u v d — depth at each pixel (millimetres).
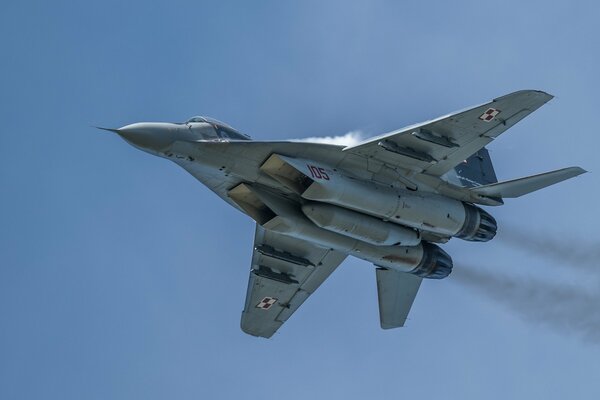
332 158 91438
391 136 90312
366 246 98375
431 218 95750
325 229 94625
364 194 91500
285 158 89125
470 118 89375
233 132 91938
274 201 92562
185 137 88125
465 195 98875
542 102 88375
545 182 97812
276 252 102688
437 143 91312
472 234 99312
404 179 94750
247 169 90500
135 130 86688
